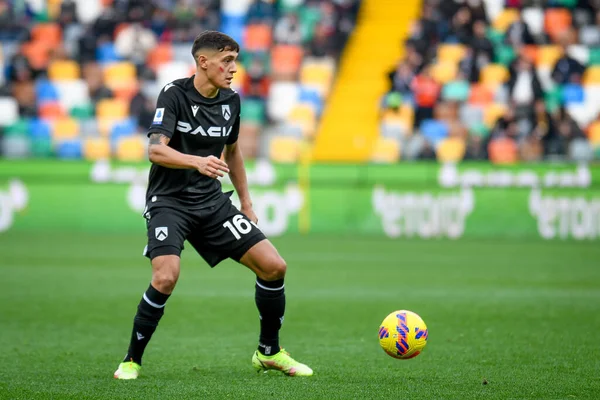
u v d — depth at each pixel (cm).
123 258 5350
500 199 7125
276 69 9000
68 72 9025
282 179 7288
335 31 9238
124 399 1769
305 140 8462
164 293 1969
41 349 2497
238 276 4669
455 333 2789
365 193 7275
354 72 9056
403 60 8631
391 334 1998
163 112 1972
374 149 8312
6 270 4719
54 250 5822
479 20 9006
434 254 5744
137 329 2003
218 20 9306
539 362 2261
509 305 3481
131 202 7331
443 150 8188
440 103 8400
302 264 5119
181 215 2008
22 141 8331
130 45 9131
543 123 8006
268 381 1991
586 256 5644
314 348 2530
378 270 4828
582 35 9075
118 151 8394
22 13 9519
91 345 2577
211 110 2022
